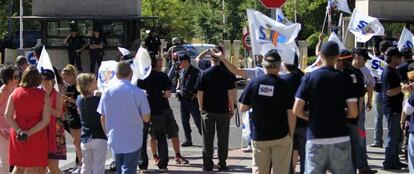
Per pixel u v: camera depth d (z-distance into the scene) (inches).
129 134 408.5
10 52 1298.0
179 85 670.5
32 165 412.8
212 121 530.6
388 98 523.2
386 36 1261.1
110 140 411.5
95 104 442.0
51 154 437.1
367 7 1341.0
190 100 651.5
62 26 1333.7
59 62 1330.0
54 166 453.7
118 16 1330.0
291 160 397.7
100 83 482.3
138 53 498.0
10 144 419.8
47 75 442.0
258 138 382.6
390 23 1334.9
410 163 410.3
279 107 379.6
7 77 442.6
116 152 410.0
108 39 1328.7
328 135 345.7
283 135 381.4
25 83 410.6
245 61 1392.7
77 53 1299.2
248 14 436.8
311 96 347.6
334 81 345.7
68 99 506.9
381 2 1341.0
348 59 446.6
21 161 412.5
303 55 1213.7
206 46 1327.5
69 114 508.7
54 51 1331.2
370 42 1049.5
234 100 532.4
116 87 410.0
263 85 379.9
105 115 413.1
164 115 539.2
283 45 432.1
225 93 527.5
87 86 440.8
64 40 1330.0
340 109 346.9
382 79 526.9
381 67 616.7
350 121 442.6
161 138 538.6
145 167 527.5
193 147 671.1
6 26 2095.2
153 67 530.9
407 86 466.9
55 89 447.5
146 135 521.7
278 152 383.9
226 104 528.7
